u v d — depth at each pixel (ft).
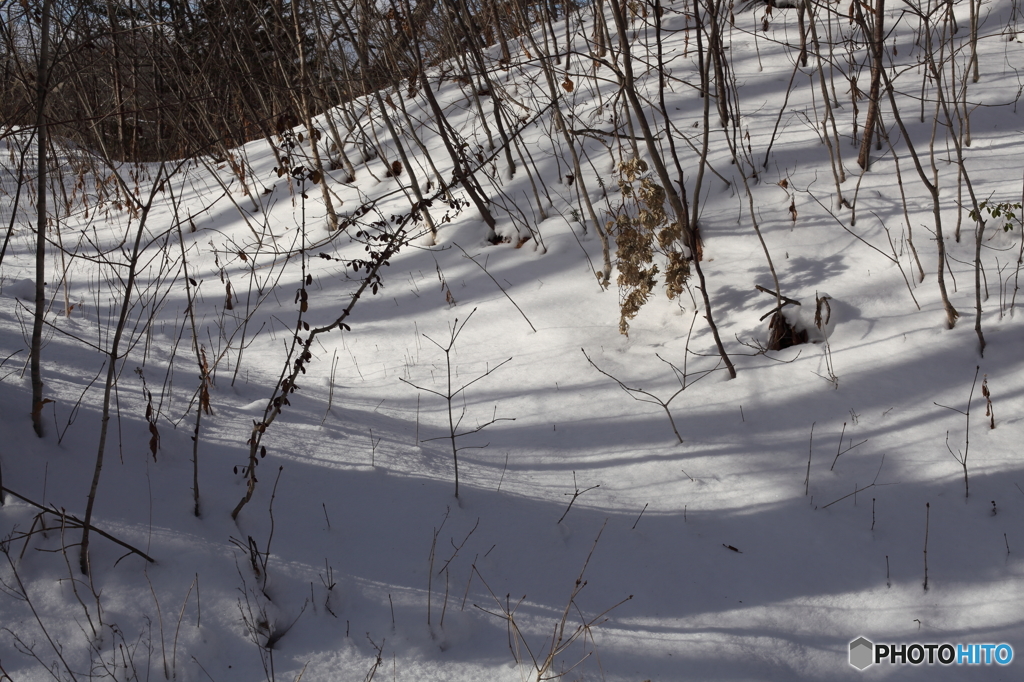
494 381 14.17
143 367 13.17
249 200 25.53
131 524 8.83
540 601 8.93
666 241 14.01
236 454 10.84
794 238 15.58
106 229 25.29
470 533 9.81
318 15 23.25
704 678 7.97
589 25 27.96
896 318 13.35
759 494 10.62
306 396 13.46
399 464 11.28
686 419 12.32
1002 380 11.67
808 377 12.62
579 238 18.13
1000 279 13.41
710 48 14.29
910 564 9.23
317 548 9.28
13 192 27.50
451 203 17.34
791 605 8.88
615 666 8.07
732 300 14.79
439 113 18.61
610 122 21.50
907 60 21.50
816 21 24.59
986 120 17.87
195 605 8.00
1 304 15.74
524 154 22.07
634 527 10.17
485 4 28.53
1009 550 9.17
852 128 18.48
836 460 10.96
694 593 9.09
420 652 8.04
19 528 8.27
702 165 14.55
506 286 17.47
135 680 7.22
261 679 7.45
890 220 15.24
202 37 21.27
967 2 24.21
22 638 7.30
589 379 13.74
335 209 23.15
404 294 18.19
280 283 19.79
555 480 11.37
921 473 10.55
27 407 10.34
